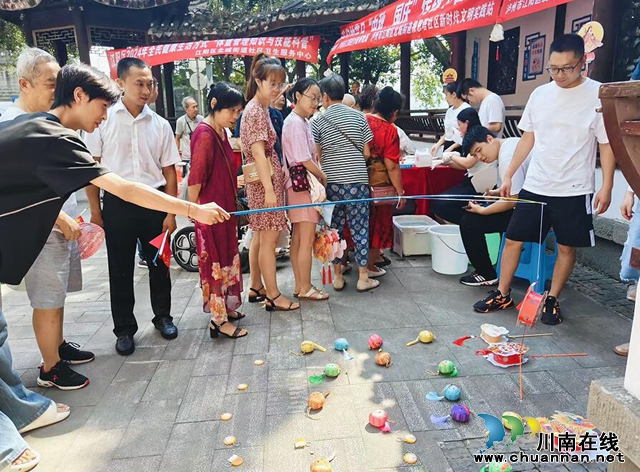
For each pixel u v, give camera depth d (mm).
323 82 3633
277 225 3293
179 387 2623
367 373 2693
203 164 2900
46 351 2604
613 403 1287
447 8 4766
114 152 2900
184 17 8750
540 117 3031
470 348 2934
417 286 3957
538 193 3098
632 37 3928
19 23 8664
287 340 3113
